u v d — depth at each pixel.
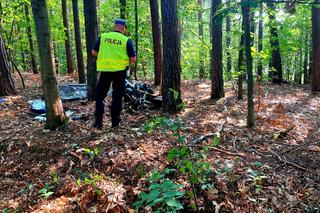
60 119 5.57
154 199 2.46
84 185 3.90
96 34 7.71
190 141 4.93
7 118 6.58
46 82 5.42
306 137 5.49
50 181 4.23
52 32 14.50
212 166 4.05
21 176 4.51
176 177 3.82
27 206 3.81
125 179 4.00
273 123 6.19
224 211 3.35
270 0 5.30
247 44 5.56
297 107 8.21
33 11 5.22
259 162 4.27
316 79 10.95
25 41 16.02
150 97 7.41
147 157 4.32
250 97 5.75
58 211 3.61
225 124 6.04
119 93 5.52
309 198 3.53
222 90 9.13
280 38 8.34
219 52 8.91
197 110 7.32
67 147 4.84
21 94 9.14
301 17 13.20
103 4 16.12
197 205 3.26
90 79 7.89
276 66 13.66
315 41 10.82
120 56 5.38
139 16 13.89
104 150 4.61
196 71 22.81
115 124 5.59
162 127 5.30
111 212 3.46
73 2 11.10
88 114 6.54
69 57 16.52
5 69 8.77
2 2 13.08
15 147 5.03
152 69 22.44
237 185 3.66
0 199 4.04
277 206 3.39
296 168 4.14
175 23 6.66
